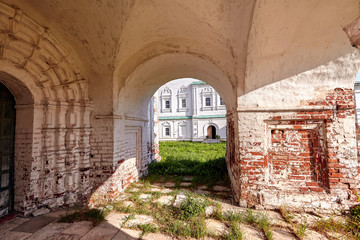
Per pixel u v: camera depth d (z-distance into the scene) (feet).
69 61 12.80
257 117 12.09
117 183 14.16
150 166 23.89
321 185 11.46
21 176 11.26
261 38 10.78
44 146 11.87
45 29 11.22
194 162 25.55
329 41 10.61
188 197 13.00
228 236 8.63
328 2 9.06
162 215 10.94
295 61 11.38
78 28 12.04
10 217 10.81
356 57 10.68
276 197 11.62
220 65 13.11
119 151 14.55
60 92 12.49
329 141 11.30
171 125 83.30
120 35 12.21
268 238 8.66
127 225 10.02
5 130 11.18
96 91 14.01
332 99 11.35
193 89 81.61
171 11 11.47
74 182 13.01
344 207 10.89
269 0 9.20
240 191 12.14
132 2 10.73
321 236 8.89
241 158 12.17
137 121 18.38
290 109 11.64
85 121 13.61
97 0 10.53
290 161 11.91
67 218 10.71
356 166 10.96
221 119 77.00
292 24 10.07
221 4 10.36
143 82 17.44
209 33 12.37
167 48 14.02
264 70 11.79
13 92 11.42
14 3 9.90
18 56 10.36
